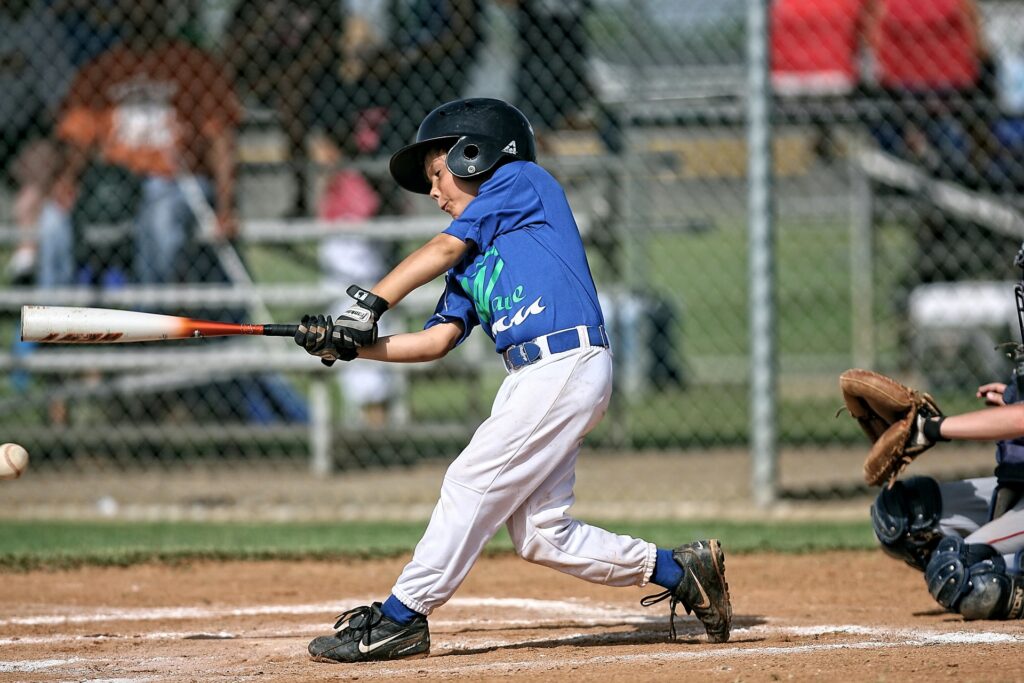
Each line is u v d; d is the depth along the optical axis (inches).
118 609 672.4
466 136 516.4
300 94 1242.0
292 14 1224.2
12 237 1243.2
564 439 497.0
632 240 1761.8
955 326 1603.1
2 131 1238.9
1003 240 1482.5
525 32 1226.0
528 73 1230.9
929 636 543.2
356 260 1273.4
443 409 1560.0
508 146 518.9
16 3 1227.2
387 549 842.2
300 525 970.1
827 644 528.1
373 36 1231.5
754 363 966.4
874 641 534.3
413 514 996.6
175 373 1222.9
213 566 805.2
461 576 505.4
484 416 1487.5
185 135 1194.0
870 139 1478.8
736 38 1364.4
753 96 943.0
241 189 1462.8
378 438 1362.0
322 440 1202.6
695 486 1081.4
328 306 1193.4
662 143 1508.4
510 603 684.1
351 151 1261.1
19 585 743.1
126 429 1230.9
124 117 1192.8
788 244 2506.2
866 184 1611.7
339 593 721.6
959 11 1240.8
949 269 1598.2
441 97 1211.9
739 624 598.2
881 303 1921.8
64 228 1217.4
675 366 1811.0
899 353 1665.8
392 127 1232.8
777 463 986.7
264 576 773.9
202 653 542.6
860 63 1253.7
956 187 1398.9
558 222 511.5
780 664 473.1
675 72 1378.0
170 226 1193.4
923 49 1240.2
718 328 2234.3
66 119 1202.0
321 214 1316.4
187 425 1296.8
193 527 960.3
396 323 1251.8
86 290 1168.8
